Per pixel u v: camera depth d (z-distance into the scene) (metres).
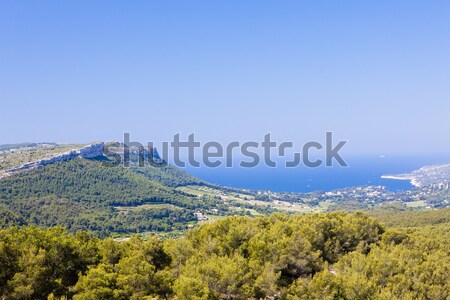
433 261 49.84
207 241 49.69
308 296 39.00
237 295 38.59
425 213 174.38
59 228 46.75
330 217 68.50
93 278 36.44
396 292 40.88
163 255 46.66
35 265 36.97
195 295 34.56
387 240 61.78
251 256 45.97
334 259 55.09
